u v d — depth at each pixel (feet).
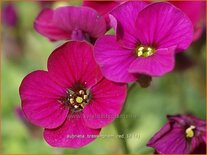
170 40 0.39
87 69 0.39
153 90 0.69
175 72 0.61
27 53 0.74
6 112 0.69
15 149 0.66
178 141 0.41
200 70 0.68
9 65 0.73
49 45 0.72
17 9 0.78
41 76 0.39
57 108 0.39
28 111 0.39
